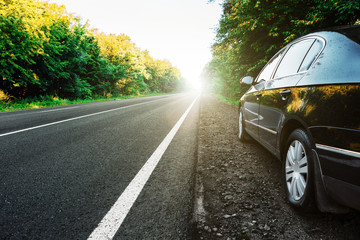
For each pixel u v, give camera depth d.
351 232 1.51
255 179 2.46
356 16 4.25
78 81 17.72
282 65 2.65
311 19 4.87
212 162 3.04
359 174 1.18
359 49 1.39
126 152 3.51
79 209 1.87
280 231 1.55
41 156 3.26
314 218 1.70
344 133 1.27
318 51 1.87
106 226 1.65
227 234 1.54
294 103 1.86
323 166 1.42
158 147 3.81
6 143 3.98
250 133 3.53
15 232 1.57
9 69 12.44
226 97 20.44
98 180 2.46
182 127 5.79
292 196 1.88
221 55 15.58
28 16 13.36
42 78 14.81
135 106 12.18
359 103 1.20
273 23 6.96
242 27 7.40
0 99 11.82
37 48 13.12
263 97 2.85
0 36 11.56
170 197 2.09
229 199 2.03
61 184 2.35
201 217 1.75
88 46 19.14
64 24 18.08
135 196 2.10
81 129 5.30
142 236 1.54
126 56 28.95
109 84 23.16
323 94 1.49
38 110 9.68
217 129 5.43
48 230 1.59
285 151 2.06
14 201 1.99
